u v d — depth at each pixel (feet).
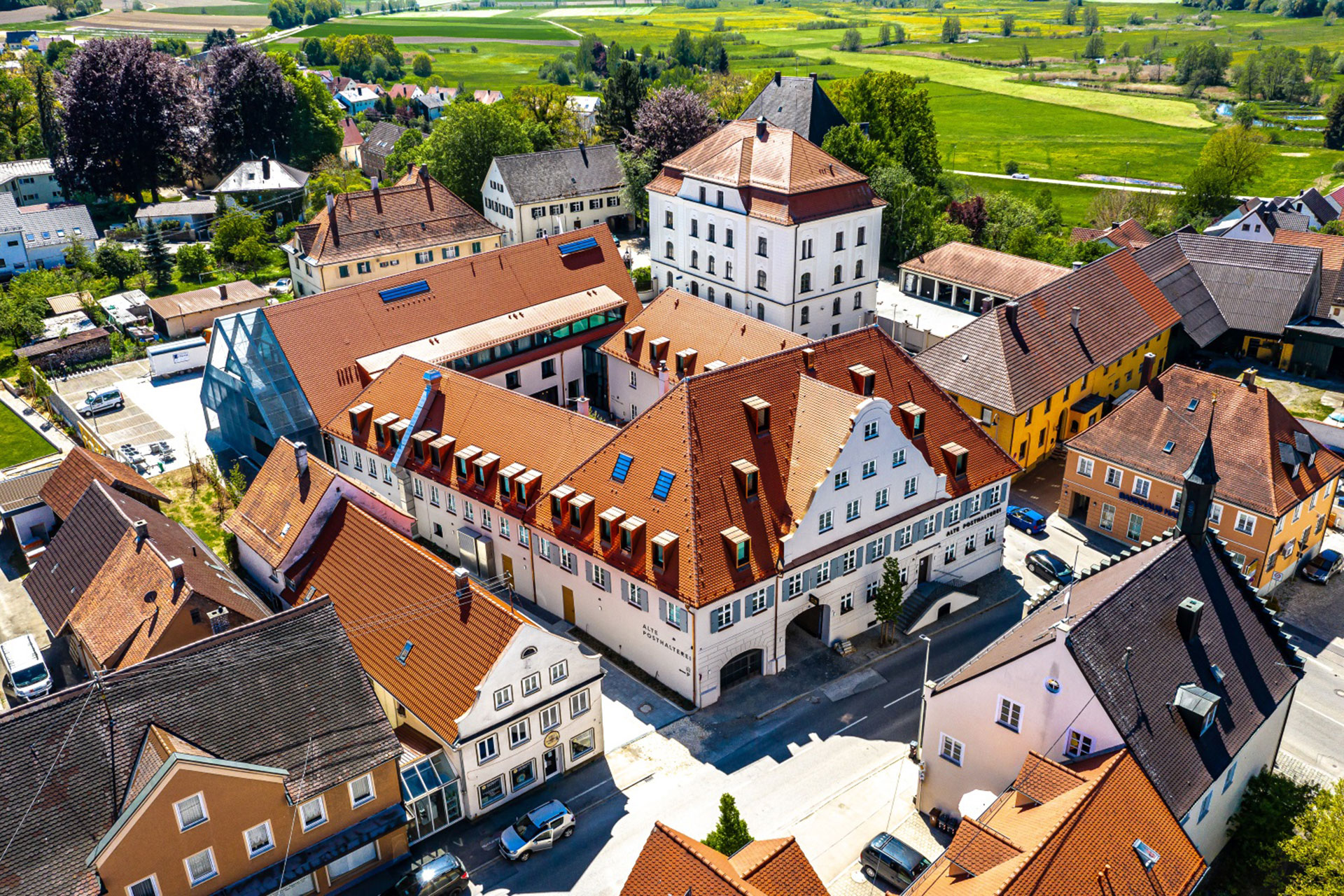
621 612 190.80
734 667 189.06
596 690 167.84
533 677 158.40
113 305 384.27
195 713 135.54
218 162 579.89
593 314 298.15
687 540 176.86
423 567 174.29
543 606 210.79
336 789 140.15
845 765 170.30
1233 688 146.72
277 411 248.73
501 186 454.81
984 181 643.45
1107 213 504.43
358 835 142.10
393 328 270.67
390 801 147.13
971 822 124.26
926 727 155.02
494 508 207.51
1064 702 134.51
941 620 210.59
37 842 122.01
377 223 385.91
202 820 128.36
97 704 131.13
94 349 345.10
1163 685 138.10
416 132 616.39
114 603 181.78
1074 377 268.41
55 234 465.47
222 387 262.88
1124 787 125.49
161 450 272.51
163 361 323.98
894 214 414.62
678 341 266.98
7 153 628.28
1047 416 265.75
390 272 385.91
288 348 254.47
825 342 207.41
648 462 187.73
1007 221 454.40
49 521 234.58
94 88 510.58
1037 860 113.50
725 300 348.79
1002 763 146.00
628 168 463.42
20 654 185.88
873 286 346.13
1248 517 211.20
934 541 210.59
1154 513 228.63
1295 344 323.16
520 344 286.46
